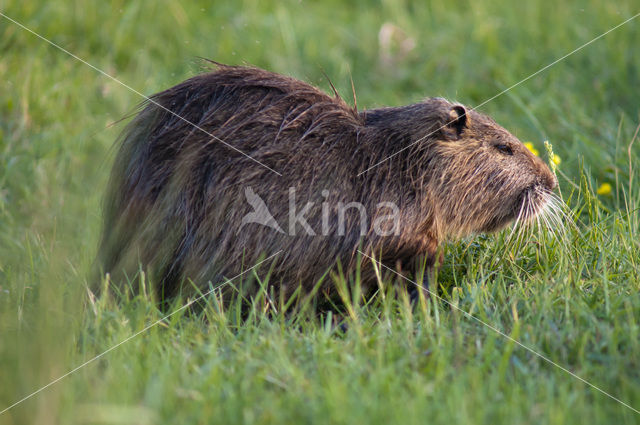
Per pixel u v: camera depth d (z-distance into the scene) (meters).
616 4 20.02
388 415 6.59
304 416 6.64
